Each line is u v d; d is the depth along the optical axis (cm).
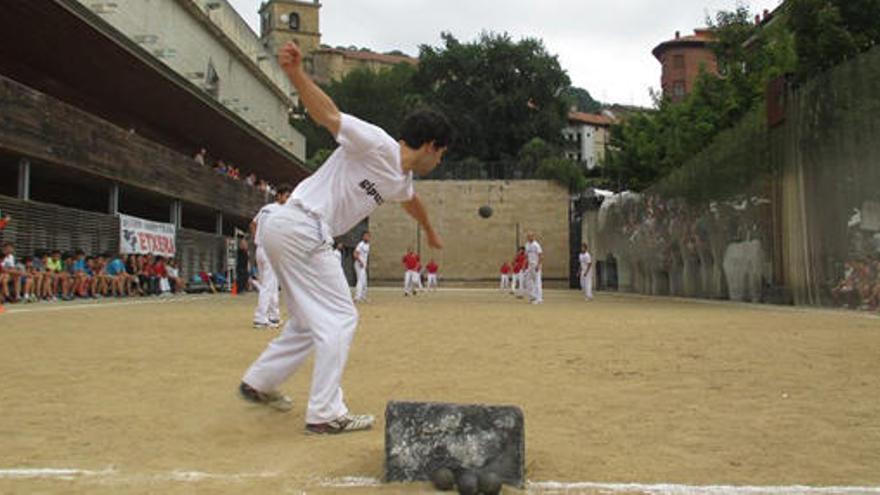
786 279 1975
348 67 10200
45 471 350
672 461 366
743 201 2241
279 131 4847
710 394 550
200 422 454
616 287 4088
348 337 434
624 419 465
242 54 3925
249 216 3584
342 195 429
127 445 402
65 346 838
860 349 824
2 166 2155
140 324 1168
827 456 377
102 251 2272
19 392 550
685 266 2831
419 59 6738
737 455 379
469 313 1608
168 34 3061
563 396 543
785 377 629
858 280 1612
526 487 324
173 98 2748
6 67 2294
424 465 333
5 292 1698
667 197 3017
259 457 379
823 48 1989
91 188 2648
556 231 5125
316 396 429
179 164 2733
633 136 4288
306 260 426
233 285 3030
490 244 5162
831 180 1720
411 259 3322
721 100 3241
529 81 6544
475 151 6512
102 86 2584
